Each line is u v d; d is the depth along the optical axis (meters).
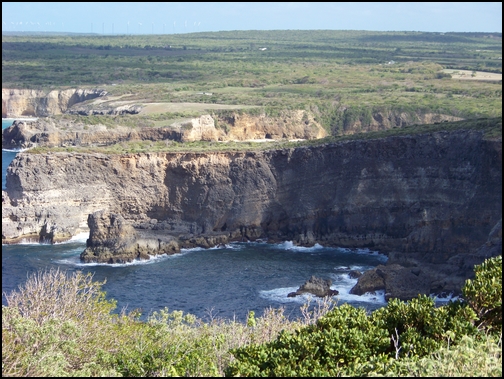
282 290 79.69
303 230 103.12
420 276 79.25
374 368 29.62
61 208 99.69
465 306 33.75
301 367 30.12
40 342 32.62
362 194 101.81
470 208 91.44
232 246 99.75
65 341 33.44
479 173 92.69
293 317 69.06
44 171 100.44
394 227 99.44
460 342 30.67
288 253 96.38
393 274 78.75
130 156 104.88
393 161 100.94
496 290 33.28
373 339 32.09
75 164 102.38
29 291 38.59
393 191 100.38
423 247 91.00
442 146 97.94
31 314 35.88
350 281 83.50
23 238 97.00
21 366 31.14
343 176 103.50
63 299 38.50
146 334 37.91
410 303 34.81
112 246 89.94
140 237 94.12
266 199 104.94
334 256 95.50
